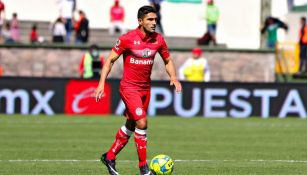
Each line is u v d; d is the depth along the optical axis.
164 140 50.97
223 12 110.44
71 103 71.94
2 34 96.44
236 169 36.47
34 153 42.75
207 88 72.69
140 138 32.12
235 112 73.12
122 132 32.94
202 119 69.69
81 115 71.50
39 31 101.38
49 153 42.81
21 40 100.62
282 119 71.06
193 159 40.69
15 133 54.31
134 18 105.56
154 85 72.19
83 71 79.00
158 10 98.94
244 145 48.22
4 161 39.12
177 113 72.50
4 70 92.94
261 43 100.25
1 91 71.25
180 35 108.19
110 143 48.38
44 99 71.69
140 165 32.34
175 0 107.75
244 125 63.81
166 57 33.03
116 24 101.69
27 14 102.62
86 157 41.12
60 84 71.75
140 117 31.97
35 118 67.25
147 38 32.28
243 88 73.19
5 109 71.38
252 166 37.72
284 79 97.94
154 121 66.44
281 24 99.31
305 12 108.94
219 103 72.94
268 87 73.50
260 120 69.50
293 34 110.25
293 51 98.12
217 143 49.31
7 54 92.94
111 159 33.12
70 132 55.50
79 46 93.56
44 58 93.50
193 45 104.75
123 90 32.53
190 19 108.25
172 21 107.94
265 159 40.84
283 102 73.69
